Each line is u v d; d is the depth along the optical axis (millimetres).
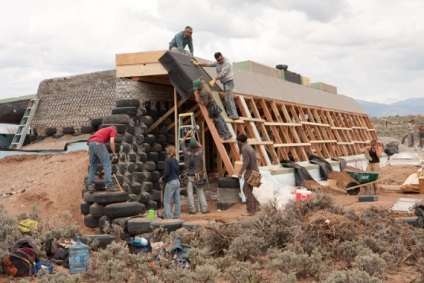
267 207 9930
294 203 10000
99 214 11797
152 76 15805
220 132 14875
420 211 10453
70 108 18781
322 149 22875
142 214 12289
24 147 18719
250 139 16250
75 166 14797
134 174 14508
